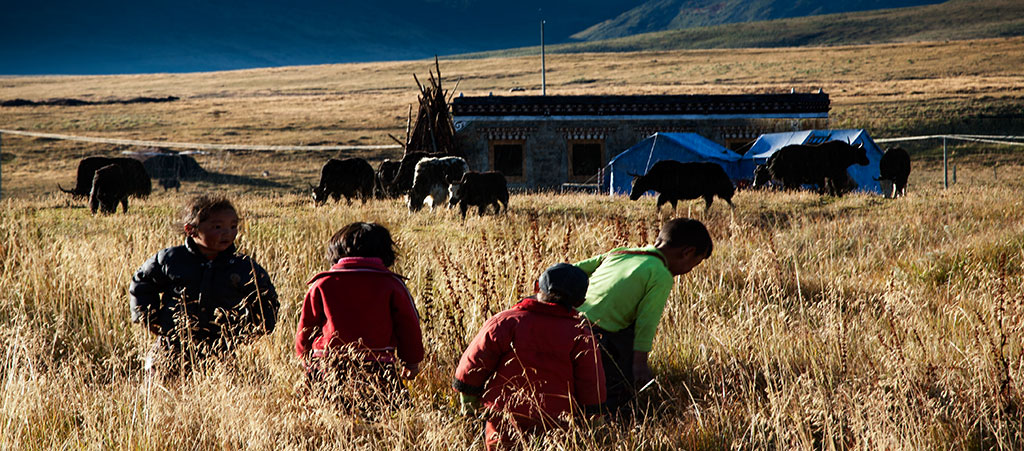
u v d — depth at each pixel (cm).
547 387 379
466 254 716
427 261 777
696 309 613
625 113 3206
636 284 435
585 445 366
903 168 2256
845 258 913
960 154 5053
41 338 520
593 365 390
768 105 3228
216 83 13500
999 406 400
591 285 455
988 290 632
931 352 489
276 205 1912
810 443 367
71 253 750
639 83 10712
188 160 4634
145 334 516
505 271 628
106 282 655
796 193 2098
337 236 429
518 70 13012
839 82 9562
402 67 14575
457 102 3183
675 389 473
